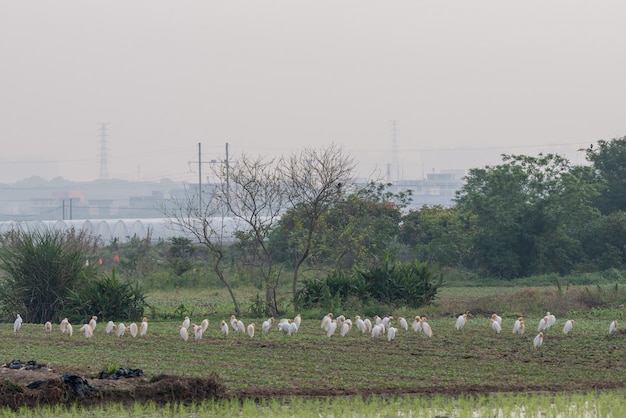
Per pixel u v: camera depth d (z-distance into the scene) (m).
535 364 104.25
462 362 105.62
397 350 115.81
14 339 128.12
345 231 193.50
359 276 176.38
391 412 76.50
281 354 112.06
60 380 85.00
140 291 166.88
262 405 82.56
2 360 105.44
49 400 82.75
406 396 85.75
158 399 84.69
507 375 96.56
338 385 90.69
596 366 103.06
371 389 88.75
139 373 92.50
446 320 154.12
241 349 116.56
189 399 84.81
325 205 182.50
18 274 163.00
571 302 173.38
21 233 194.25
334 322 126.69
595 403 79.44
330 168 175.12
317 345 120.56
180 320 161.12
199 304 189.25
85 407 82.19
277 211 177.12
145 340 126.19
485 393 87.31
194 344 121.75
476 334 132.25
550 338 127.31
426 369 100.19
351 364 104.06
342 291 175.50
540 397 84.25
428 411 77.69
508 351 114.75
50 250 164.38
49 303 162.88
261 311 168.38
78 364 102.75
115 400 84.06
